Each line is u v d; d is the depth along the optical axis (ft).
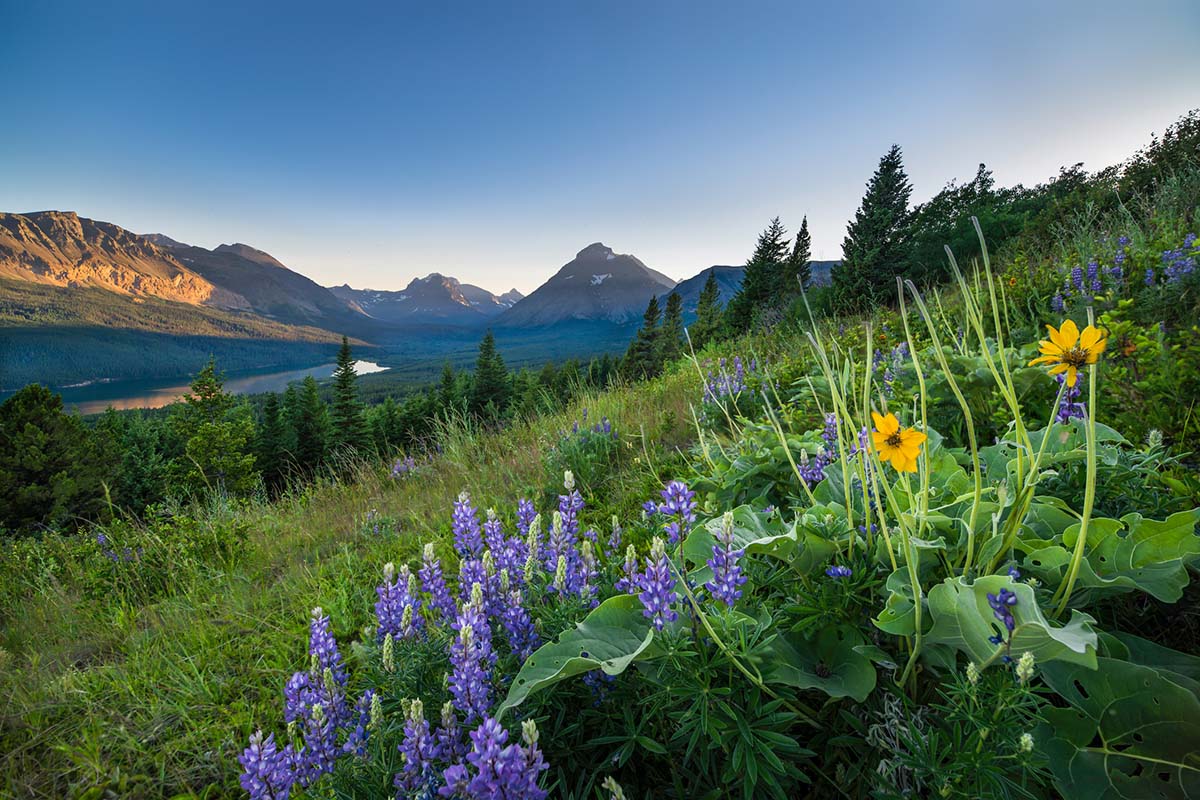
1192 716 4.54
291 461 124.36
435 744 5.44
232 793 7.59
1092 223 33.45
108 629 13.24
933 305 22.95
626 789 5.88
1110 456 7.52
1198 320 13.28
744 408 18.67
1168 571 5.61
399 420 140.26
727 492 11.11
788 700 5.48
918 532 6.39
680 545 6.52
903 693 5.48
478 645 6.00
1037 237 38.86
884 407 5.57
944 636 5.42
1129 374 10.11
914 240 98.02
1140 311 15.05
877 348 19.34
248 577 15.72
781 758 5.52
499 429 31.01
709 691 5.22
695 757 5.83
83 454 95.76
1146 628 6.28
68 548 19.99
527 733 4.29
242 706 9.05
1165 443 8.90
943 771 4.61
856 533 6.85
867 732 5.50
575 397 32.91
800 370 19.51
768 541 6.45
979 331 5.67
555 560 8.00
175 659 10.88
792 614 6.48
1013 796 4.69
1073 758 4.80
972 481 8.06
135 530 19.31
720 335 92.27
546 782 5.98
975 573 6.19
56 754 8.63
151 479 108.47
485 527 8.79
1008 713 4.73
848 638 6.13
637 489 15.16
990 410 11.62
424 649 6.86
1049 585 6.09
